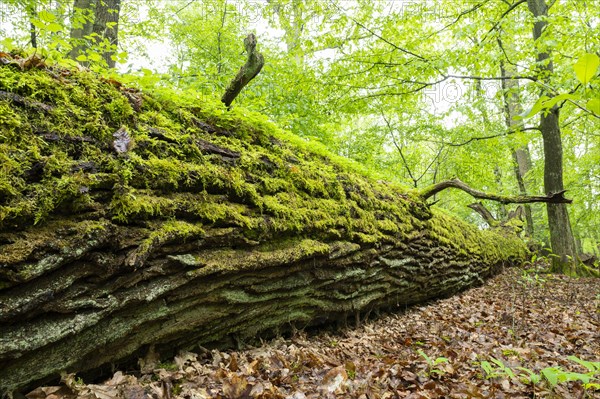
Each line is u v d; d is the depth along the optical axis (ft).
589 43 22.71
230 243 9.44
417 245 18.81
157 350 8.73
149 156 8.45
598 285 27.91
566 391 8.96
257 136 12.78
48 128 7.00
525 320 17.20
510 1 33.14
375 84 32.68
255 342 11.44
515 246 41.11
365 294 15.61
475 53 27.04
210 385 7.98
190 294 8.53
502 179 63.16
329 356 11.21
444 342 13.32
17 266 5.62
